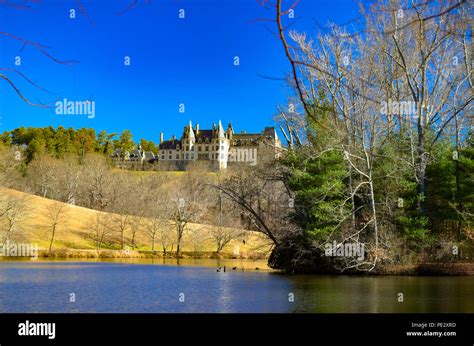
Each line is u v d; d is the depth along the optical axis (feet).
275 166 165.58
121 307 97.09
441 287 117.39
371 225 146.20
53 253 275.39
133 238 325.21
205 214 333.01
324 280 134.51
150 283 135.54
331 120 127.85
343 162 152.25
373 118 152.97
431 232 150.30
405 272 142.51
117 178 452.76
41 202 373.81
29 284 134.82
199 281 139.33
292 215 157.48
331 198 150.10
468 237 144.56
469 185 141.69
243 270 178.09
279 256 170.50
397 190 148.36
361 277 140.36
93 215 375.66
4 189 298.76
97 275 162.09
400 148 158.71
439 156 151.84
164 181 465.06
